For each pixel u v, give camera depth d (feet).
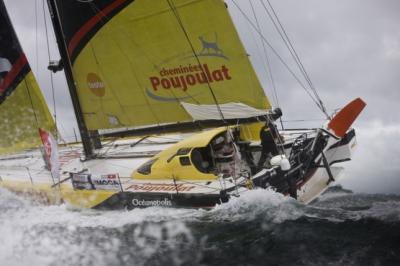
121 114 70.90
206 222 52.19
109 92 70.13
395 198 58.70
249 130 65.46
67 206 63.26
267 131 59.62
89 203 61.77
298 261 43.39
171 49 62.54
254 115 59.98
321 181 61.93
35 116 73.67
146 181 61.82
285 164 55.01
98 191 62.03
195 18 58.75
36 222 58.75
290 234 47.73
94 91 71.36
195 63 61.41
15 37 71.46
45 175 71.87
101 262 47.47
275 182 55.88
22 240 53.93
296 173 58.54
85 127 74.49
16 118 74.79
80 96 73.05
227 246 47.29
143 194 57.88
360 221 49.21
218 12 56.80
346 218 50.31
